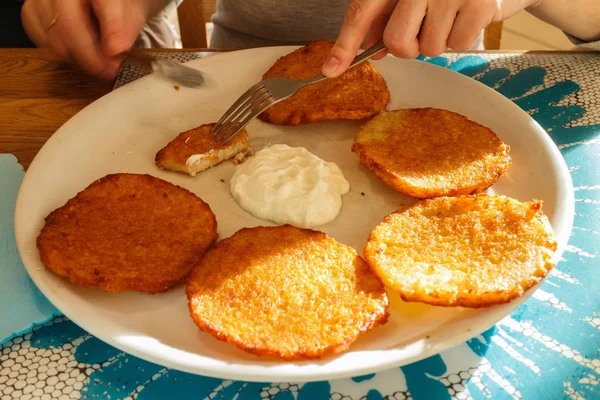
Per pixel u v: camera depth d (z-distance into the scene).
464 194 0.43
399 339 0.35
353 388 0.35
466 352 0.36
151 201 0.43
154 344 0.35
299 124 0.50
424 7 0.44
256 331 0.35
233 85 0.54
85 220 0.41
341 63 0.44
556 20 0.60
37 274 0.37
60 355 0.36
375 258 0.38
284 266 0.38
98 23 0.53
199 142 0.47
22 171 0.47
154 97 0.51
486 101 0.51
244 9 0.67
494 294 0.35
